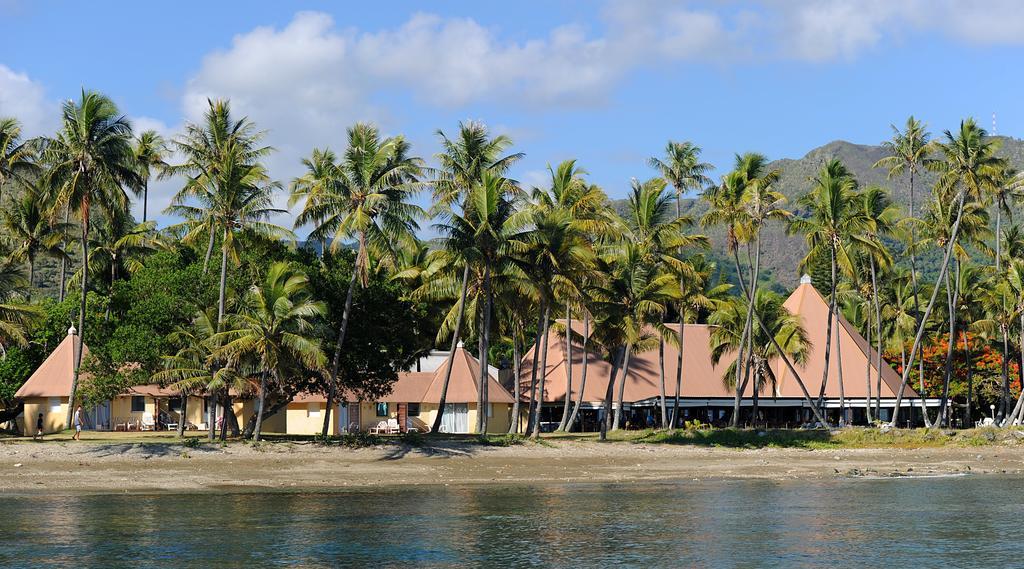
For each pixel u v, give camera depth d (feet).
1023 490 160.97
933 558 104.83
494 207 187.93
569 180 221.05
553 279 199.00
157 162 261.65
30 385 217.36
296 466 173.17
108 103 176.04
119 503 139.03
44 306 242.99
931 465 196.44
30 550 104.73
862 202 226.99
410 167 184.34
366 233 181.78
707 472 181.98
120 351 180.75
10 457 169.78
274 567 98.12
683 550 108.17
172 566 97.91
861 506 141.79
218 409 238.48
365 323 200.75
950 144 227.81
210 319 179.32
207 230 194.08
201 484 157.17
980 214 246.88
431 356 273.75
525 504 141.28
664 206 224.74
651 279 216.74
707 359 275.18
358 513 131.75
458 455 187.93
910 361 233.96
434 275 209.15
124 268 265.34
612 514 132.67
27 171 206.80
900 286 298.15
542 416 274.16
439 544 110.42
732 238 220.84
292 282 174.29
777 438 220.02
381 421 241.96
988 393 309.42
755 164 225.56
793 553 107.04
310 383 202.39
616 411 258.78
